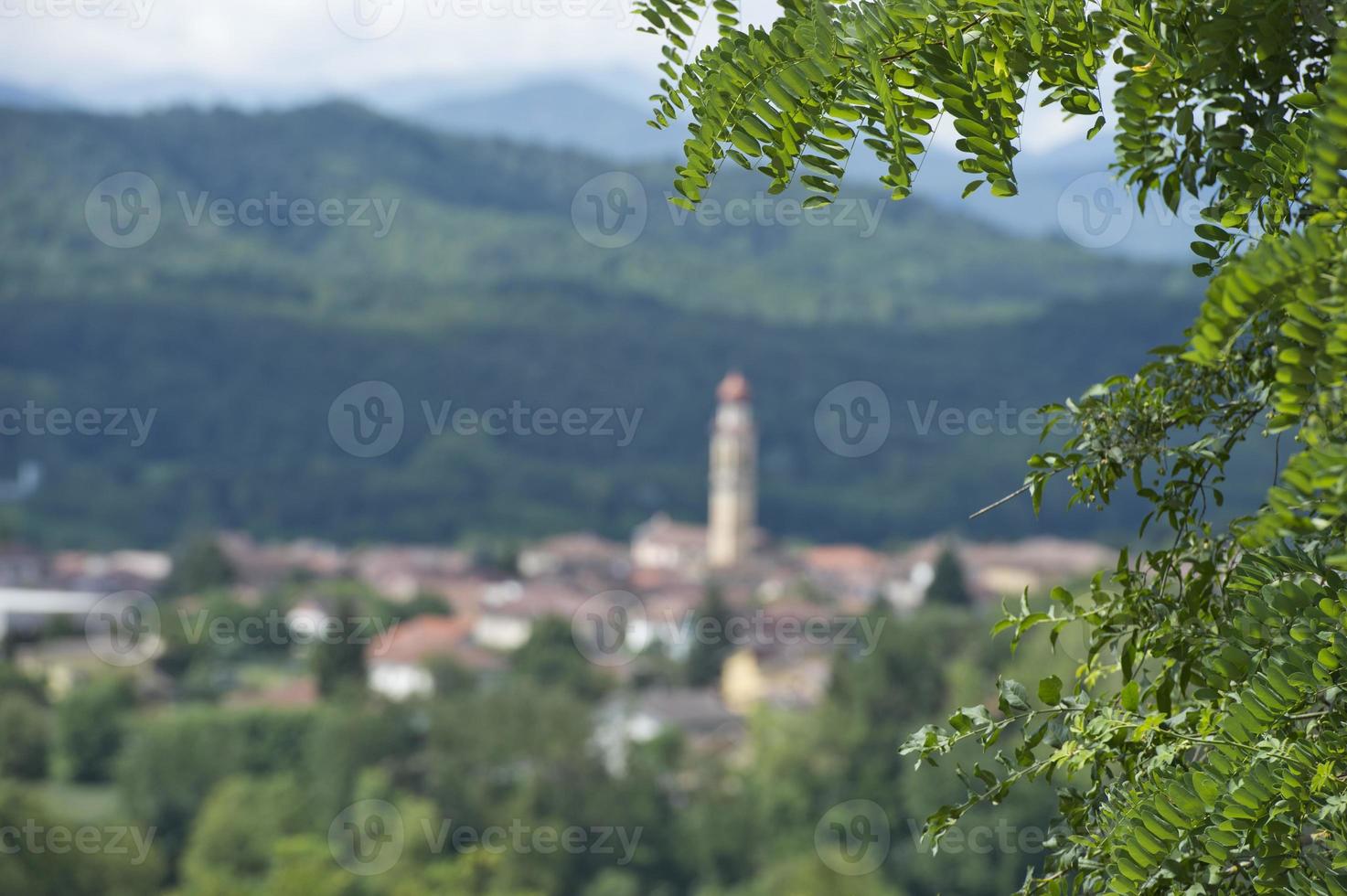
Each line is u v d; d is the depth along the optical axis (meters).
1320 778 0.96
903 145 1.00
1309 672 0.99
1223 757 1.02
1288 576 1.08
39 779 55.22
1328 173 0.72
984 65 1.02
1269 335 1.06
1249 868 1.05
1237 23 1.02
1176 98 1.08
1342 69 0.70
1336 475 0.70
